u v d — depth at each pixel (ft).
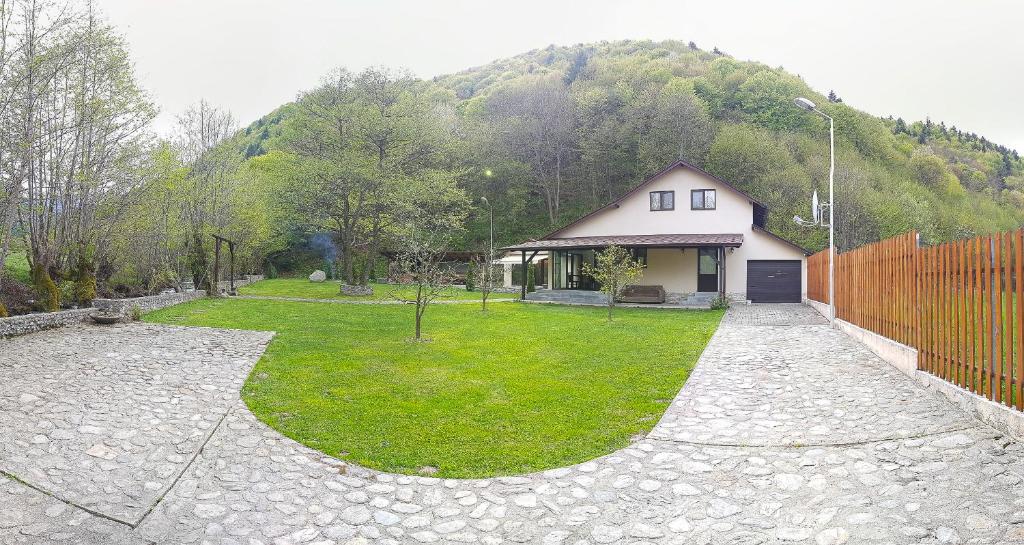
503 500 17.52
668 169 90.48
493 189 170.19
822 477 17.51
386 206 101.60
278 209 118.62
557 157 168.96
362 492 18.30
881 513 14.85
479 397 28.63
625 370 34.27
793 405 25.23
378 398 28.43
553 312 70.49
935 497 15.33
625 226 93.56
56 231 55.72
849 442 20.06
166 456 20.98
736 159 149.59
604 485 18.24
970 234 163.63
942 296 24.77
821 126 190.08
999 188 230.07
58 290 51.90
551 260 97.25
